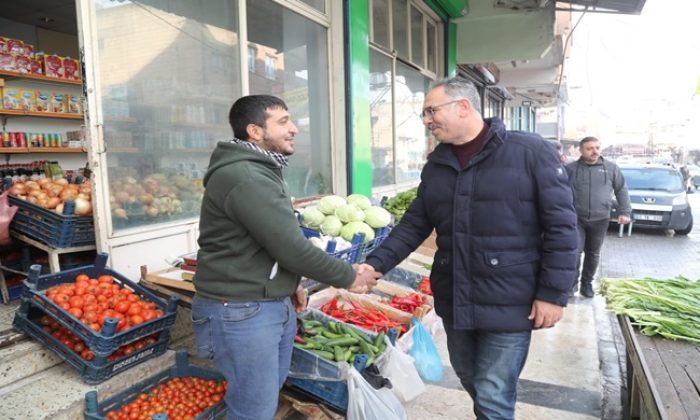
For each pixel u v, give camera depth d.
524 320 2.02
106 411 2.36
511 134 2.05
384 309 3.61
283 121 1.97
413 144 7.70
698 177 26.53
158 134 3.28
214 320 1.89
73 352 2.42
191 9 3.53
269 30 4.40
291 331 2.11
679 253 8.34
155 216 3.28
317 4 5.12
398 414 2.48
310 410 2.55
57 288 2.57
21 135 5.64
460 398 3.16
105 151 2.91
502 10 8.05
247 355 1.88
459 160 2.10
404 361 2.86
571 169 5.22
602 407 3.07
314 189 5.21
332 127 5.39
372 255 2.37
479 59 8.57
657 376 2.23
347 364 2.50
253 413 1.95
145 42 3.18
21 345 2.54
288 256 1.81
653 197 10.17
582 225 5.21
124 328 2.46
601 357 3.91
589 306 5.11
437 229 2.20
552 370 3.56
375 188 6.31
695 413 1.92
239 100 1.97
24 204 2.92
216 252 1.89
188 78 3.52
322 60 5.24
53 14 7.51
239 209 1.77
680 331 2.66
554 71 12.45
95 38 2.84
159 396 2.51
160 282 2.96
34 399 2.27
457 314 2.08
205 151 3.70
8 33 7.78
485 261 2.01
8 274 3.37
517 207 1.98
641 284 3.17
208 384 2.63
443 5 7.87
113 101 2.97
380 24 6.30
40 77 5.74
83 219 2.89
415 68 7.54
